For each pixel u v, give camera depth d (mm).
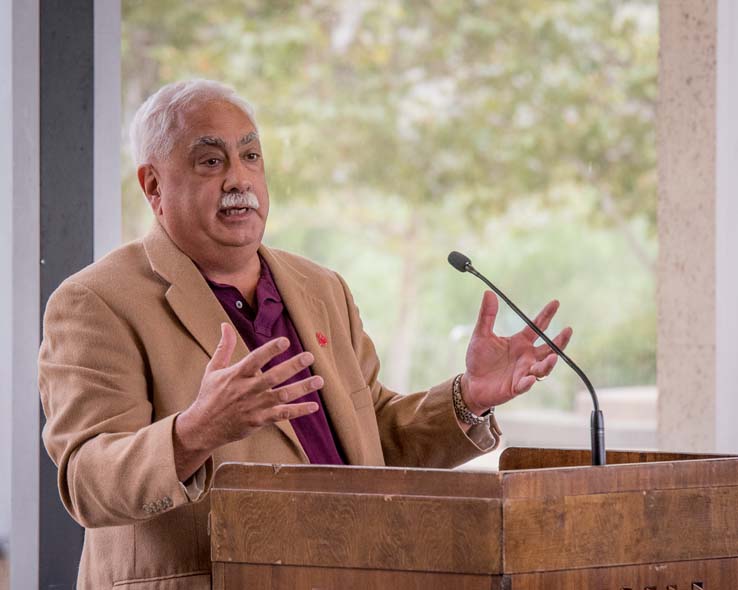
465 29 21781
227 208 5082
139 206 8984
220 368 4145
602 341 20734
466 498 3510
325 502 3689
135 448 4340
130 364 4844
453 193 22734
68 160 6703
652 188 22016
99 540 4961
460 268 4648
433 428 5504
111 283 4965
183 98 5172
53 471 6559
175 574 4766
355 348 5742
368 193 22547
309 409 4016
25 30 6555
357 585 3648
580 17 21562
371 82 21781
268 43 20562
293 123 21359
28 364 6520
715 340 7418
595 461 4039
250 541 3779
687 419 7578
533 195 22688
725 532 3836
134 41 16078
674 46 7695
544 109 22078
